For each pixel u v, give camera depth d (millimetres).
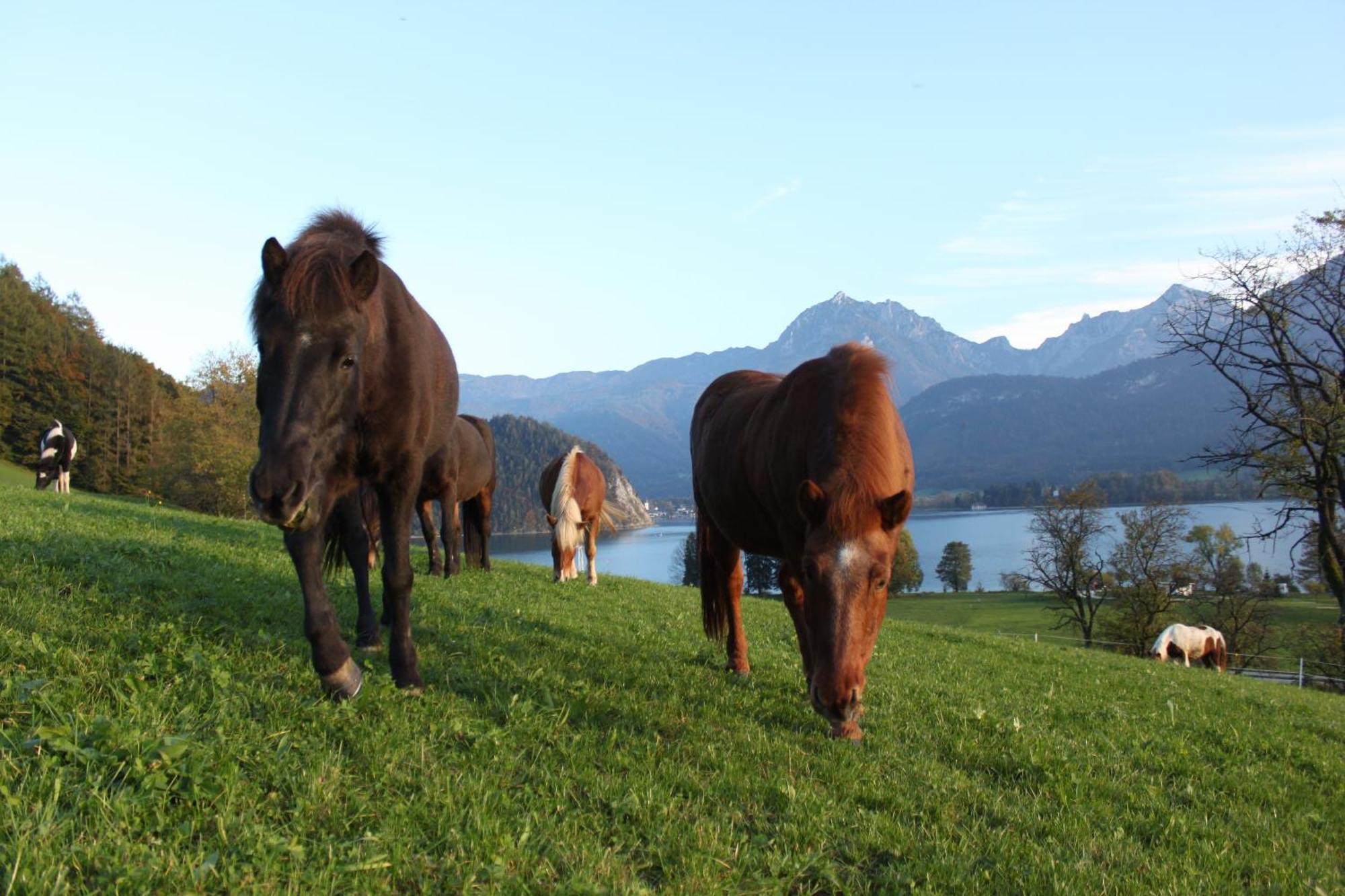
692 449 8078
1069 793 5035
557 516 13516
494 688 5215
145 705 3896
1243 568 41344
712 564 7344
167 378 94500
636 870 3363
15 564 6539
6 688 3770
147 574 7105
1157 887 3861
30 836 2729
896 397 5750
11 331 65312
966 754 5582
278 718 4125
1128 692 10008
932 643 13250
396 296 5211
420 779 3756
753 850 3680
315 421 4238
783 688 6832
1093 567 44125
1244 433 25406
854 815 4238
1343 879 4367
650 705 5594
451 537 11812
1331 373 23500
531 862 3232
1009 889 3656
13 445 63375
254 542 12281
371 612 6238
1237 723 8336
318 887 2805
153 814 3074
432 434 6078
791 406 5762
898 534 4812
